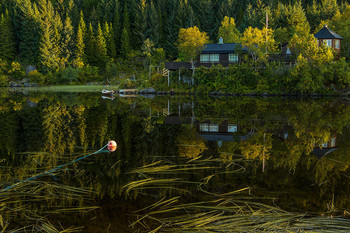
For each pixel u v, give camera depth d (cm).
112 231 383
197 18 8088
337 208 449
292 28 5134
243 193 519
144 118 1625
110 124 1389
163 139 1052
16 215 440
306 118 1566
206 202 475
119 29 8338
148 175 632
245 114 1791
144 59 6400
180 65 4097
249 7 8456
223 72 3884
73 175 634
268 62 3744
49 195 518
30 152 838
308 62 3356
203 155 815
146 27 8238
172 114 1830
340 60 3319
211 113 1878
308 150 868
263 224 387
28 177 617
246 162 736
